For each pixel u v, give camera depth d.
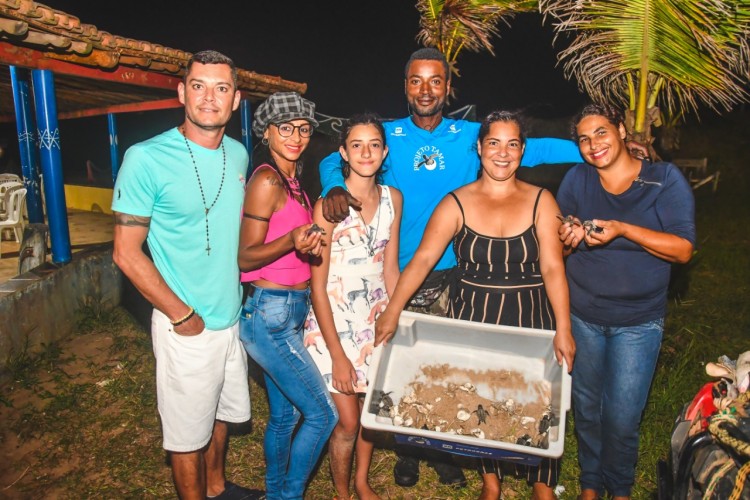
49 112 5.45
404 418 2.61
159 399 2.69
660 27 3.60
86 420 4.14
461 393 2.74
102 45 5.02
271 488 3.06
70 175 15.46
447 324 2.76
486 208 2.73
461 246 2.80
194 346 2.61
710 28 3.45
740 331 5.68
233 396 2.93
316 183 10.61
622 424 2.83
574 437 3.72
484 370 2.80
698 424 2.07
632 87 3.90
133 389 4.50
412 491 3.37
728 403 1.97
